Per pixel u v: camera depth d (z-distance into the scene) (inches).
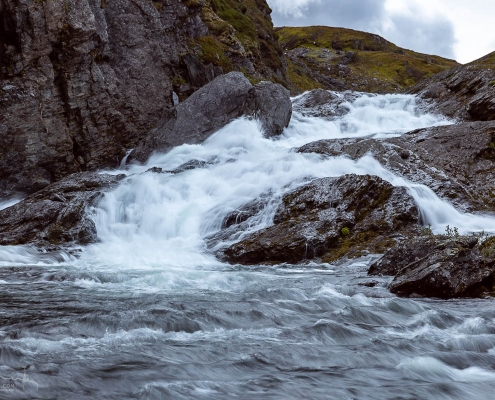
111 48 1208.2
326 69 3440.0
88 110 1117.1
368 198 818.8
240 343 376.5
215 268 698.2
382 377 329.1
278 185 888.3
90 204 880.3
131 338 378.9
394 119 1366.9
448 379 331.9
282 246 738.8
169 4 1376.7
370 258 716.7
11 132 1032.2
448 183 910.4
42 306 464.1
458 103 1374.3
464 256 551.5
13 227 834.8
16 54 1038.4
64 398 282.2
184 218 858.1
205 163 1029.8
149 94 1239.5
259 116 1179.3
